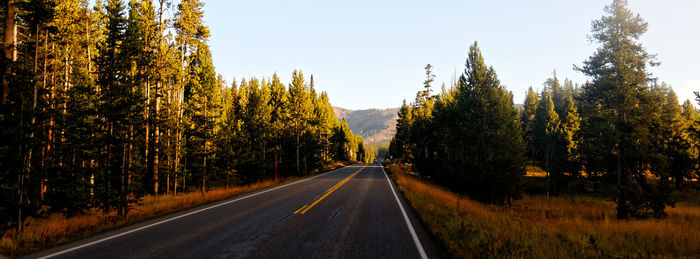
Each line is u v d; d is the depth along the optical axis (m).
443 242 6.21
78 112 12.02
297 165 40.69
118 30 14.62
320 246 5.98
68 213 10.68
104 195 10.34
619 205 18.59
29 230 7.14
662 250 8.41
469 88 28.36
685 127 36.00
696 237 9.76
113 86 12.37
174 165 20.70
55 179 9.89
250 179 30.20
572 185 43.62
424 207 11.20
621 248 8.38
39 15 9.39
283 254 5.43
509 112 27.45
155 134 18.62
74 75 17.05
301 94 41.84
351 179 28.53
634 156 17.78
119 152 11.67
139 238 6.62
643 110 18.52
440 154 39.12
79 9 18.23
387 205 12.14
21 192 7.80
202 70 28.88
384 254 5.46
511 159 25.27
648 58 19.02
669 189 17.52
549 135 44.03
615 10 19.34
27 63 9.45
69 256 5.30
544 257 5.79
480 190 26.48
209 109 25.36
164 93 20.11
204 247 5.89
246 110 34.09
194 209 11.00
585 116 21.61
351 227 7.84
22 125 7.96
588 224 14.03
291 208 11.20
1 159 7.59
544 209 23.39
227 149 26.19
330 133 54.94
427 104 45.19
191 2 20.47
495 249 5.74
